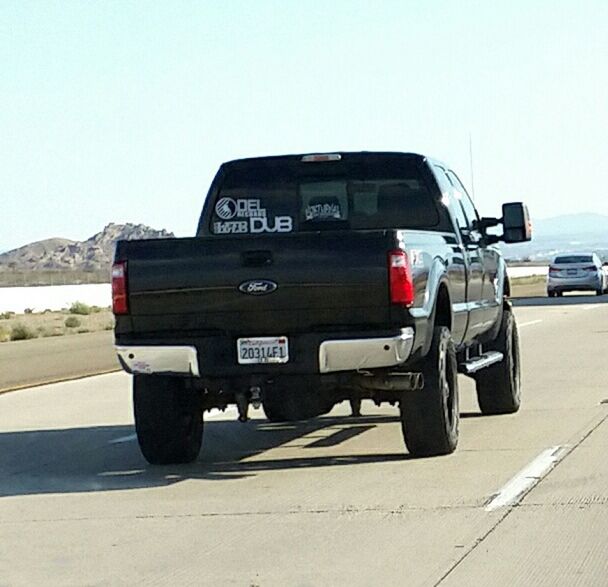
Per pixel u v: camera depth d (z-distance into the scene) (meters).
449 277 12.96
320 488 11.30
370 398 12.76
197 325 11.75
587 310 41.94
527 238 15.20
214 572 8.53
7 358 31.16
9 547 9.50
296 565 8.61
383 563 8.56
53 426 16.75
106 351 32.91
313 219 13.91
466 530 9.43
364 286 11.45
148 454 12.84
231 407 17.95
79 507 10.92
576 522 9.57
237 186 14.06
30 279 104.12
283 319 11.60
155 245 11.81
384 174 13.84
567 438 13.64
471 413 16.06
